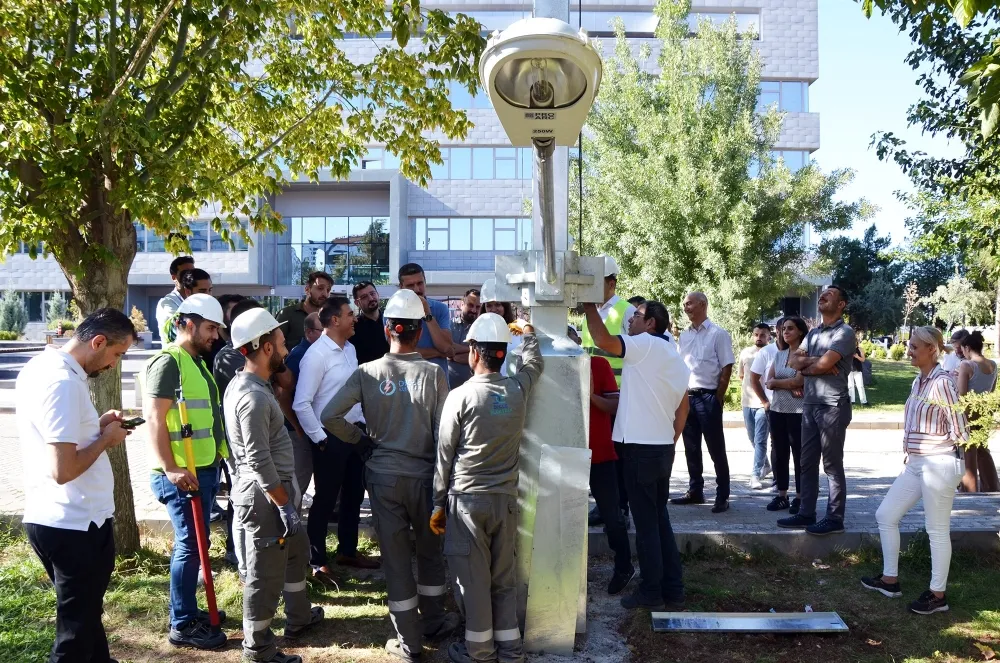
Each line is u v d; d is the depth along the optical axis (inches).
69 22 223.0
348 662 173.6
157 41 243.8
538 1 185.9
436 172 1478.8
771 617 197.0
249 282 1464.1
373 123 315.6
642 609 202.5
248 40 255.4
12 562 227.8
